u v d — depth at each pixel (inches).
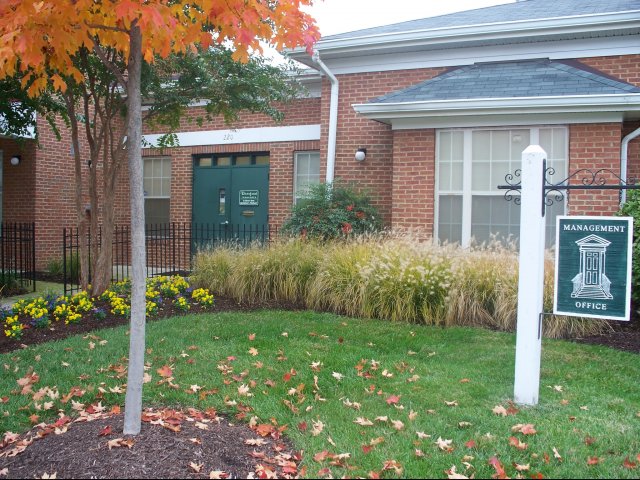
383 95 411.2
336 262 302.7
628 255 158.4
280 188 485.4
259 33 159.5
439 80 373.4
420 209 365.7
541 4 428.8
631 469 125.6
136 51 132.9
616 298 159.8
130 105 131.4
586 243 163.0
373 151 411.2
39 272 480.1
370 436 143.3
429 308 266.2
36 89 155.8
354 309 281.1
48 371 192.1
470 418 152.9
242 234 508.4
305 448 137.0
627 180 344.5
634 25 340.5
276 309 296.5
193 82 337.7
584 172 330.0
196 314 279.6
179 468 118.2
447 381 183.2
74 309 276.4
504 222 352.8
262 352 213.6
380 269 280.8
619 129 322.7
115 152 317.1
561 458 130.1
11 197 498.9
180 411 158.6
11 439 140.1
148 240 545.6
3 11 133.0
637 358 209.9
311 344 223.9
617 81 334.6
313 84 465.1
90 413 156.2
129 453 121.6
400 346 225.5
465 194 358.6
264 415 156.2
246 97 344.2
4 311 269.1
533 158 163.2
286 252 324.2
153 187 552.7
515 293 259.3
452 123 354.9
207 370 193.2
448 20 417.1
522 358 164.9
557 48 373.7
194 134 522.6
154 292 307.3
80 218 313.4
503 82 350.0
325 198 381.1
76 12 138.6
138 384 131.3
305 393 173.5
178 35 157.6
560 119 332.5
